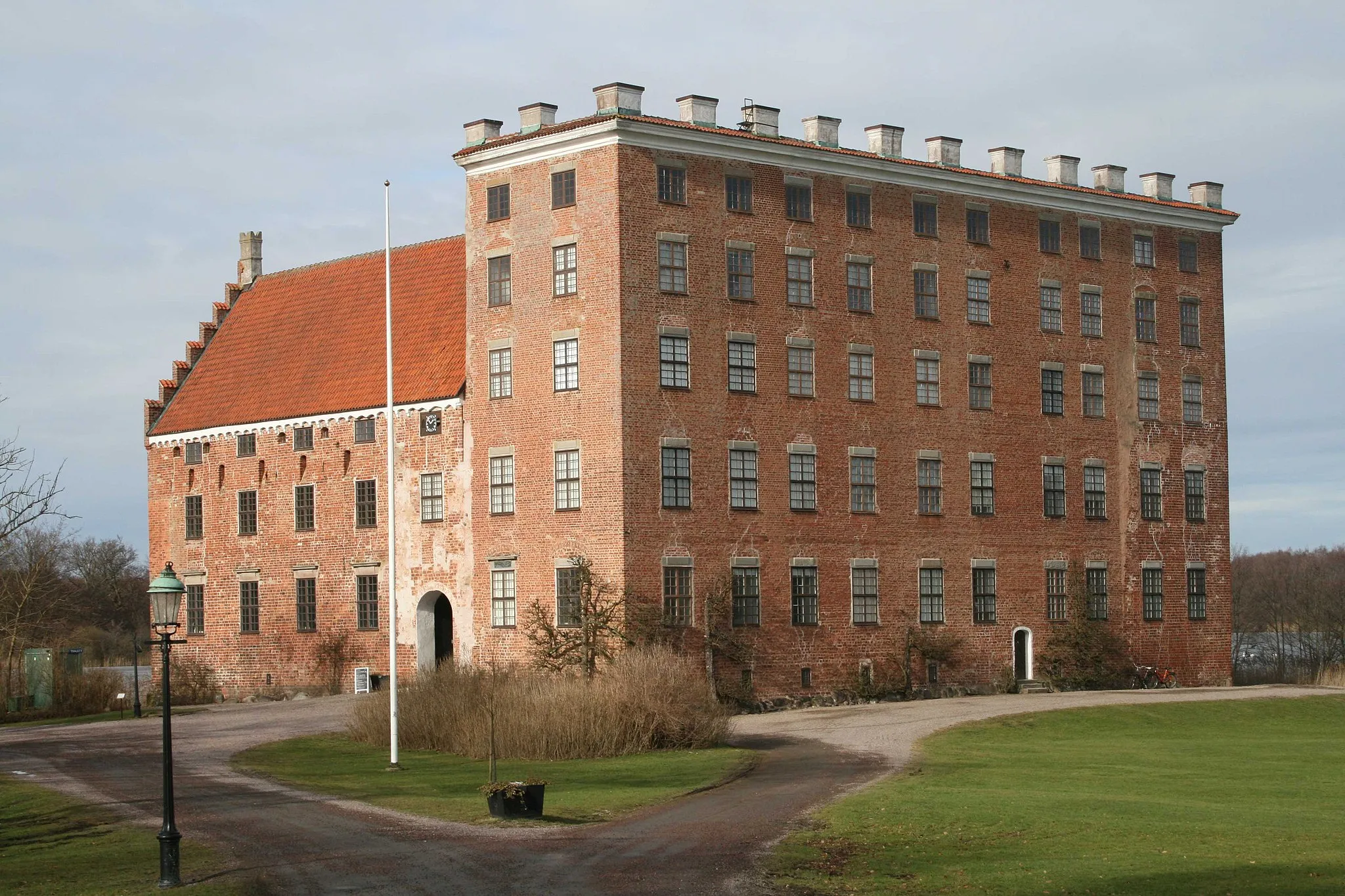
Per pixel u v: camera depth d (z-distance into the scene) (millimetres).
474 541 68562
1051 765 45375
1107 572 79250
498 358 68125
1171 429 82250
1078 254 79250
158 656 81250
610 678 51156
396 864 28922
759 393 68062
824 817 34125
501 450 67812
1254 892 26062
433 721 50375
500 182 68375
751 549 67312
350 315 79375
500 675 53188
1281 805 36312
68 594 102500
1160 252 82438
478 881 27219
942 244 74438
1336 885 26500
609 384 64438
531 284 67125
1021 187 76750
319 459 75188
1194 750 51000
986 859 29188
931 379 73625
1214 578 83438
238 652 78125
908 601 72000
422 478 70688
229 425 78750
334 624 74312
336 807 36625
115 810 36656
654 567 64500
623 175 64938
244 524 78250
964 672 73438
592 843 31094
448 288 75688
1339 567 149250
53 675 69750
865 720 59719
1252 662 105625
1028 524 76375
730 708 62719
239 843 31578
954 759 46656
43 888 27156
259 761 46938
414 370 72375
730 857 29453
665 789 39562
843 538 70125
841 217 71125
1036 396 77125
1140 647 80062
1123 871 27812
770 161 68938
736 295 67750
